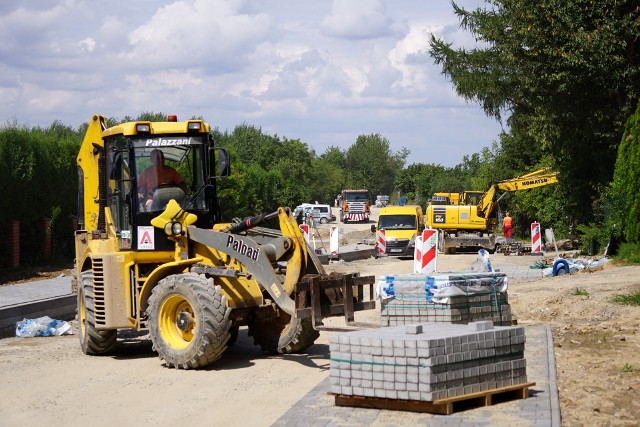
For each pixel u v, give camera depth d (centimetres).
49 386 1092
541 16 2767
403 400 803
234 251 1202
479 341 823
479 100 3253
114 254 1284
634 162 2397
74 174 3266
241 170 4641
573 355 1095
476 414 792
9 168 2894
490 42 3078
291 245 1159
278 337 1283
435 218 4053
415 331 833
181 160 1325
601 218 3138
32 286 2211
